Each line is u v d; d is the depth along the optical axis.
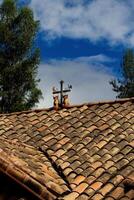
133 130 12.55
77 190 10.30
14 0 35.69
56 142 12.66
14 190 10.16
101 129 12.82
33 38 35.41
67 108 14.58
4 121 14.40
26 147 12.51
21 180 9.98
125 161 11.12
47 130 13.41
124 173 10.51
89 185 10.48
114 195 9.83
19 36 35.09
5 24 35.09
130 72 46.38
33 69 35.09
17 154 11.45
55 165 11.64
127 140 12.08
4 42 34.94
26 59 35.06
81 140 12.48
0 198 10.20
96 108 14.09
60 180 10.88
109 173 10.77
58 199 9.93
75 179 10.84
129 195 9.69
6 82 34.41
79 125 13.30
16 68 34.53
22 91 34.59
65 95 14.78
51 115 14.29
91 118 13.55
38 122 14.04
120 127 12.77
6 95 34.03
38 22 35.88
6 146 11.74
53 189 10.14
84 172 11.04
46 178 10.48
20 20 35.25
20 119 14.39
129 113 13.46
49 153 12.22
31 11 35.50
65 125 13.46
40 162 11.71
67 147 12.29
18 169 10.16
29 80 34.75
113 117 13.35
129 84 46.28
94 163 11.34
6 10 35.28
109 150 11.78
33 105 34.59
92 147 12.05
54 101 14.77
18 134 13.46
